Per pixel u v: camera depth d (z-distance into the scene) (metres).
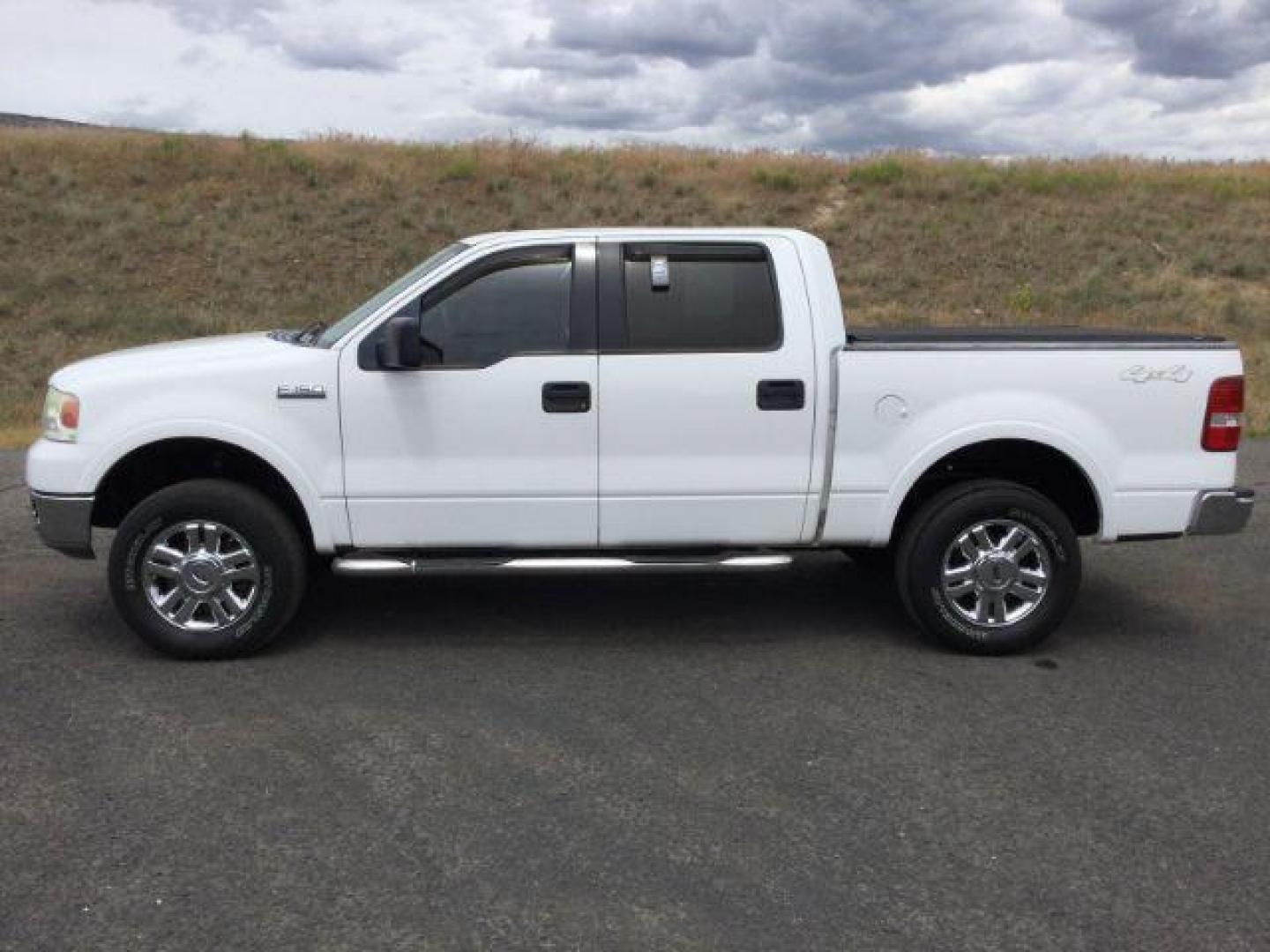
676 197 25.77
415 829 3.75
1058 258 23.00
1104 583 6.88
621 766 4.23
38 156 25.53
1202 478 5.52
